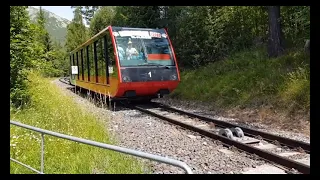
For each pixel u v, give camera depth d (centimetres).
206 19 2217
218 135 796
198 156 659
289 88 1128
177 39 2500
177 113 1288
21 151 624
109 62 1436
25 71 1077
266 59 1589
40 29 1101
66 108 1002
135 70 1350
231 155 667
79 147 660
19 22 1022
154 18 2762
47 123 873
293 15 1605
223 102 1396
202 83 1784
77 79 2291
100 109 1249
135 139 820
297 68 1252
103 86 1545
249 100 1266
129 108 1473
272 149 725
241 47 2072
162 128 973
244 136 861
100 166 570
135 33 1427
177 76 1432
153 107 1502
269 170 571
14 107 984
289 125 984
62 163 583
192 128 919
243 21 2144
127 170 547
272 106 1134
